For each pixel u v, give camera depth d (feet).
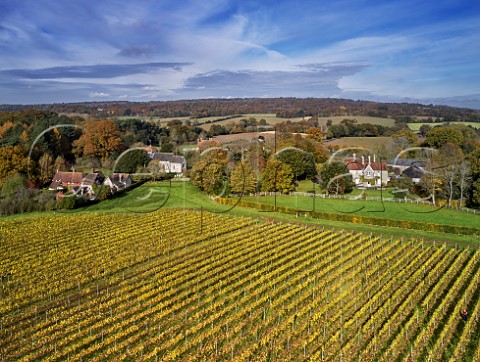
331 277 142.31
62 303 124.77
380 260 160.66
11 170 261.85
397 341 103.19
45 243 175.63
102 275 144.87
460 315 116.78
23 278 141.38
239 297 128.67
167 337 105.29
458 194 266.36
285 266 152.76
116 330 108.27
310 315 117.29
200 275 145.59
